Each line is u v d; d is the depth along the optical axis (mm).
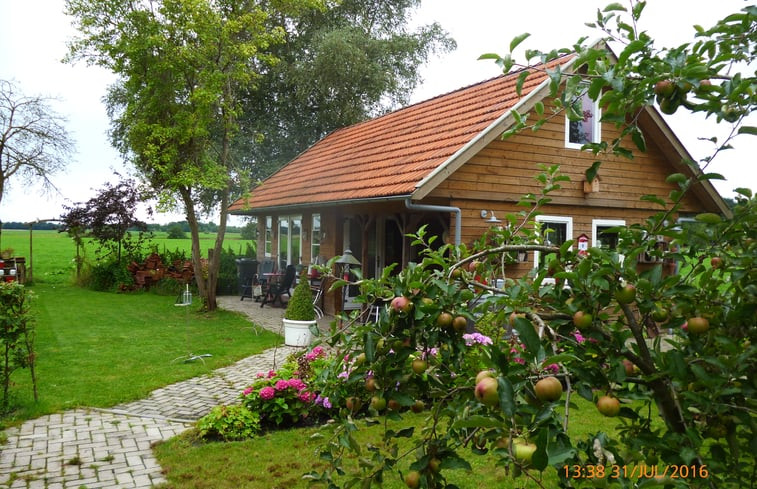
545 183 3068
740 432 2146
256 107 26047
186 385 7707
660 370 1976
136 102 13969
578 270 1952
